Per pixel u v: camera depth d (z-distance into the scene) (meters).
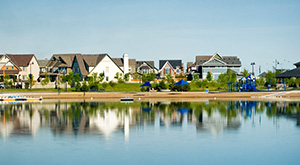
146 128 36.78
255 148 28.22
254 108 54.75
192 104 62.31
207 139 31.38
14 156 26.20
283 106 57.81
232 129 36.03
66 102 68.88
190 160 25.16
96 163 24.48
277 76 102.56
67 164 24.36
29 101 71.81
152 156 26.06
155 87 97.88
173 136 32.69
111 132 34.69
